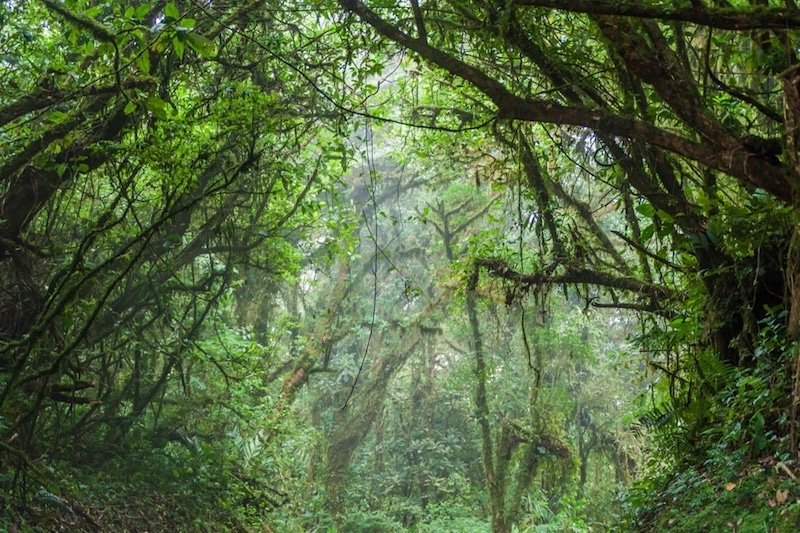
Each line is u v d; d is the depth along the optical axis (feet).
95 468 35.55
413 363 91.71
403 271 93.50
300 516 55.83
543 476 73.41
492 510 68.64
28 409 30.30
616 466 82.17
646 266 34.78
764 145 19.22
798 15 17.90
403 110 46.93
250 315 63.57
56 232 37.83
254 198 40.01
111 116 32.32
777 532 15.99
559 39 29.12
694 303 28.14
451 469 87.04
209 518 38.50
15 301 32.50
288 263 46.60
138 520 32.86
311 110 38.83
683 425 28.66
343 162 39.73
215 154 33.65
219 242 41.22
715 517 18.66
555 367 78.79
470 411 81.82
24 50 32.94
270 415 52.47
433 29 31.71
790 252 21.97
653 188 27.63
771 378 22.44
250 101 33.50
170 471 38.24
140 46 30.83
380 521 78.18
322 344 70.13
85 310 33.50
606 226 67.46
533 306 71.05
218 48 36.94
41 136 30.30
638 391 83.87
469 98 38.34
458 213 74.08
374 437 94.84
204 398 43.86
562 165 43.04
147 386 40.98
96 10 27.17
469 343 86.58
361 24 33.19
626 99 27.35
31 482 27.50
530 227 37.60
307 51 37.83
